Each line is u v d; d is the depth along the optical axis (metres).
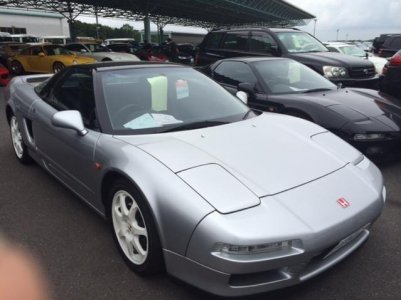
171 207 2.15
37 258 2.77
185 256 2.12
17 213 3.43
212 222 2.01
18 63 17.78
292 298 2.33
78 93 3.38
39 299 2.35
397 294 2.37
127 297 2.37
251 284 2.06
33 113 3.83
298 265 2.09
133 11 30.80
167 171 2.30
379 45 16.03
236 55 9.03
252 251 1.97
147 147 2.56
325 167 2.56
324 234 2.10
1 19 55.09
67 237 3.04
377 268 2.62
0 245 2.94
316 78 5.80
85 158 2.93
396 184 4.15
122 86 3.22
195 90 3.49
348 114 4.48
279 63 5.94
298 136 2.97
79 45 18.34
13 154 5.03
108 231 3.13
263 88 5.39
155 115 3.06
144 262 2.44
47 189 3.93
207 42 9.84
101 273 2.60
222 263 1.99
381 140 4.30
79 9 30.22
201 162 2.39
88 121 3.06
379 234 3.05
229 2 26.17
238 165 2.42
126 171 2.43
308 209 2.17
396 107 4.84
